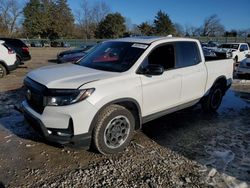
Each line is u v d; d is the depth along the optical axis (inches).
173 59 198.8
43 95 150.6
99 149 160.9
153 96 180.7
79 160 159.0
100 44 220.4
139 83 170.6
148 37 206.2
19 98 285.9
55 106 147.9
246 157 169.6
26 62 730.2
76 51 647.8
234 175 148.4
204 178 144.9
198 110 264.4
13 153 164.4
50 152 167.0
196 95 221.8
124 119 166.9
